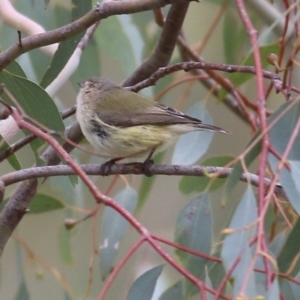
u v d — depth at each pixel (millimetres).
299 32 8695
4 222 9578
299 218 7539
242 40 13117
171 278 12484
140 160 12000
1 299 13516
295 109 7242
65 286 10969
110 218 9961
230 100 12453
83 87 10195
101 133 9594
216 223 13312
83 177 5656
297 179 6441
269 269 5430
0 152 8625
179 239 8219
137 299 8422
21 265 10883
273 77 8828
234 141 14117
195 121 9391
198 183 10836
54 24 12609
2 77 8289
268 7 12352
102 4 7289
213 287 8453
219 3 13031
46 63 12297
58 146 5723
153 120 9352
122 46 12734
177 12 9164
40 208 10438
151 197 14047
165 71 9656
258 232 5438
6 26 12453
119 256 13359
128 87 10180
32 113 8508
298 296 7785
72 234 11727
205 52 14812
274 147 7188
